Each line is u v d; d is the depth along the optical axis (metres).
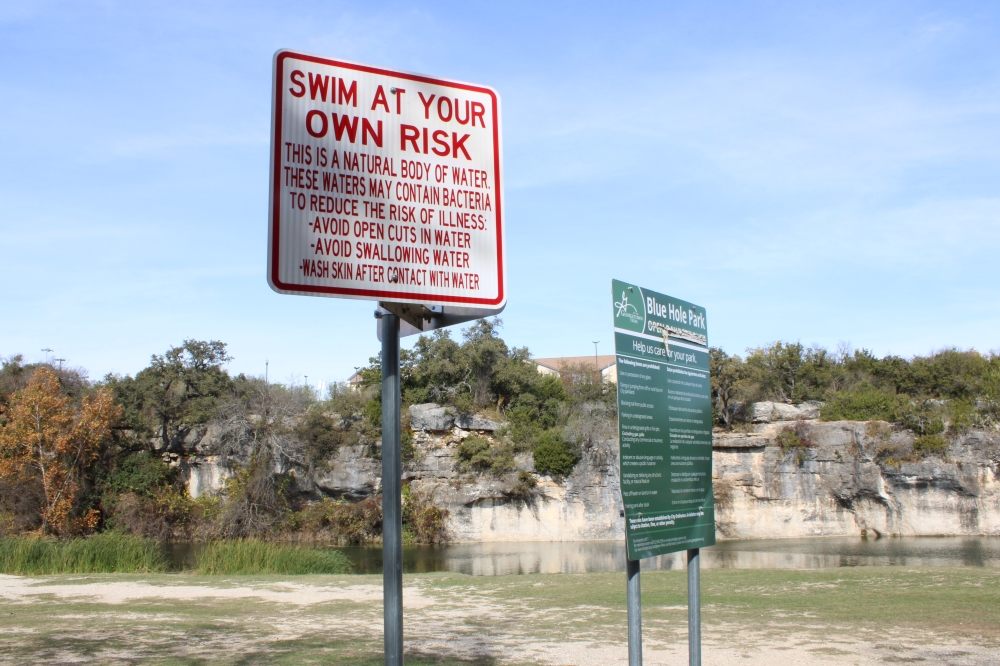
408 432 61.12
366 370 68.88
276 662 12.23
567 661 12.43
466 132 4.98
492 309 4.89
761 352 77.00
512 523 58.41
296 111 4.62
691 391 8.20
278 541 54.56
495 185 5.00
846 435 56.38
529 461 58.91
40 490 52.72
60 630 15.70
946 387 69.12
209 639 14.63
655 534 7.23
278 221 4.49
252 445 57.56
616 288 6.96
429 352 66.06
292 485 60.38
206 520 56.44
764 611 17.48
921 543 48.22
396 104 4.85
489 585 23.50
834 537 55.38
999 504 53.53
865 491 55.34
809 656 12.67
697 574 8.02
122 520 54.50
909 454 54.66
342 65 4.77
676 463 7.75
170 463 61.75
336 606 19.66
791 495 56.62
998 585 20.33
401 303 4.68
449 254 4.83
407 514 57.56
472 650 13.48
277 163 4.54
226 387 65.06
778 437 57.25
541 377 67.56
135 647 13.69
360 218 4.66
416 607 19.45
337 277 4.57
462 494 58.22
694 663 7.89
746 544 49.47
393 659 4.12
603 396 64.19
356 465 59.53
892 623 15.61
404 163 4.81
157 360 64.00
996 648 13.13
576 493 58.41
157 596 21.72
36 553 30.17
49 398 53.50
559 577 25.20
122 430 59.78
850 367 75.75
